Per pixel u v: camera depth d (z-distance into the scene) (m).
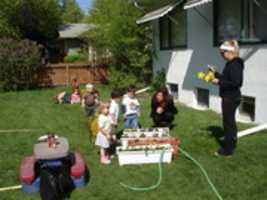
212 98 12.50
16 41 20.09
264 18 9.95
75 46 38.00
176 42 15.52
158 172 6.77
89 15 21.64
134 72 19.31
